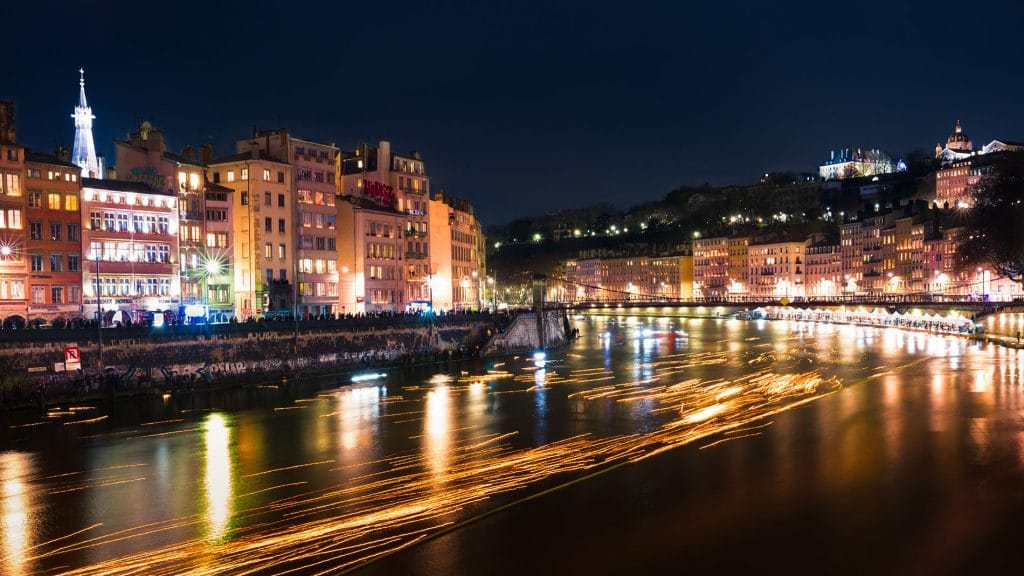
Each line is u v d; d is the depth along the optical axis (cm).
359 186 15550
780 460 5784
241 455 6316
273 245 12950
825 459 5775
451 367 11800
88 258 10312
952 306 16650
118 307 10575
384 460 6119
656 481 5362
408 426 7362
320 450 6456
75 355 8512
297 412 8081
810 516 4622
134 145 11906
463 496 5147
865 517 4584
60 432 7156
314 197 13712
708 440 6488
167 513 4959
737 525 4519
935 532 4347
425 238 16225
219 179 12888
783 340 16200
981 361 11444
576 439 6700
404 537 4469
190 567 4141
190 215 11869
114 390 8525
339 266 14450
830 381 9750
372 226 14600
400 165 16025
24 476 5803
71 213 10175
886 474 5356
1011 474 5281
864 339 16025
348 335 11294
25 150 9919
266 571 4072
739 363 12119
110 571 4119
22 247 9681
